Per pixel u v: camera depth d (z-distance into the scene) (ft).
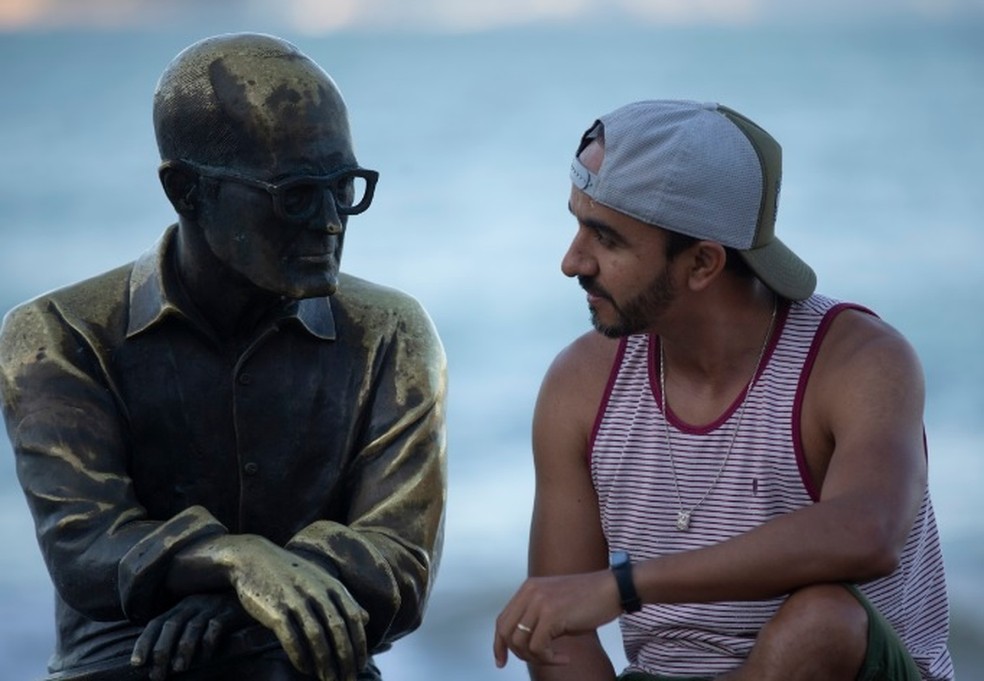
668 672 22.85
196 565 20.97
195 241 21.75
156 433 22.34
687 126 22.03
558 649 22.91
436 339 23.30
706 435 22.59
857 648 20.51
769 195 22.30
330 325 22.76
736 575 20.54
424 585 22.33
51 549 21.71
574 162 22.47
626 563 20.70
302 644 20.39
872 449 21.45
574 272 22.49
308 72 21.31
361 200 21.47
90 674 21.80
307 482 22.66
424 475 22.58
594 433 23.30
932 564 23.39
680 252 22.07
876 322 22.67
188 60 21.40
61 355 22.13
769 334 22.62
